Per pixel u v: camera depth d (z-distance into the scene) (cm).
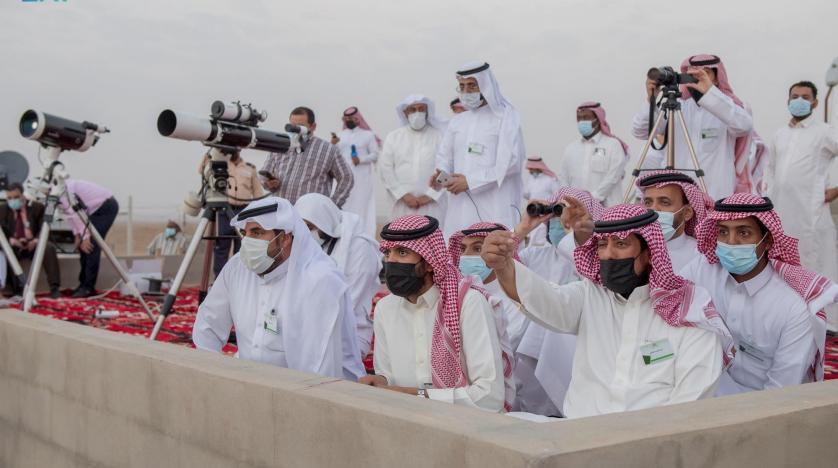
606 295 226
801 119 568
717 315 210
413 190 662
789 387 170
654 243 208
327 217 375
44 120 489
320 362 272
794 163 565
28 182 726
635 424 138
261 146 427
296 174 592
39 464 263
